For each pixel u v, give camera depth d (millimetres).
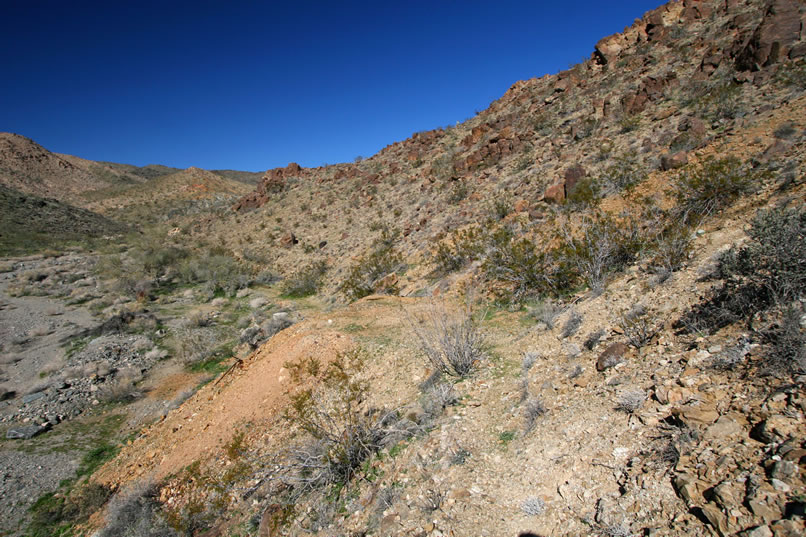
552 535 3268
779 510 2393
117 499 7430
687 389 3859
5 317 20234
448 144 41156
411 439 5605
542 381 5691
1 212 41594
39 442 10812
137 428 11414
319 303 22766
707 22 27078
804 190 7020
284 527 5098
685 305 5512
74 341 17906
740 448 2967
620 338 5648
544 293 9828
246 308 23531
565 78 34625
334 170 53969
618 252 9164
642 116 19797
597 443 3922
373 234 28734
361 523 4484
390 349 8914
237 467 6152
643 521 2922
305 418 6008
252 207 52031
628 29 34156
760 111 13102
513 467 4230
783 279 4227
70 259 33969
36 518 7980
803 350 3400
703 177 9000
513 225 15375
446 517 3938
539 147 25359
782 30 16438
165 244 40000
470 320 8266
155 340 18328
